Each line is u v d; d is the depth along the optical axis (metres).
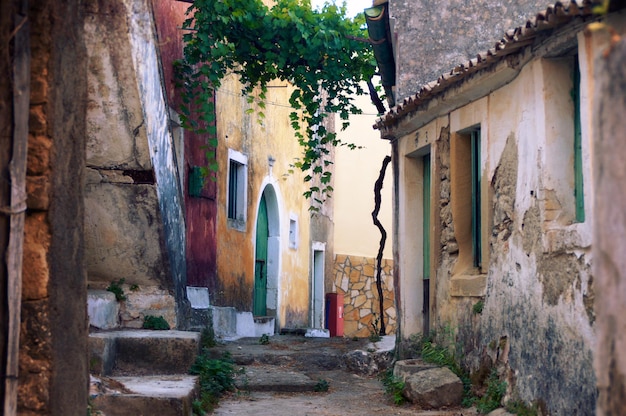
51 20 4.68
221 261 14.38
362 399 9.14
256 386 9.58
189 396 7.23
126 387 7.45
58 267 4.71
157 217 9.88
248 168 16.19
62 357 4.73
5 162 4.38
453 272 9.21
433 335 9.73
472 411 8.05
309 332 17.95
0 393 4.32
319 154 13.38
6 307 4.36
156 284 10.30
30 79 4.64
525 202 7.40
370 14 11.00
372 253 25.31
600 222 2.73
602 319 2.72
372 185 25.50
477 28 10.70
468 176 9.18
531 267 7.20
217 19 11.28
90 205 9.80
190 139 12.54
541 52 7.02
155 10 10.91
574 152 6.98
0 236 4.34
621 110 2.62
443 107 9.35
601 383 2.74
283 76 12.59
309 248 21.62
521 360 7.38
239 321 15.04
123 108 9.15
